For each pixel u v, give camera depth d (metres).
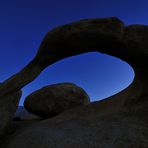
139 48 4.81
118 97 5.61
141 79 5.17
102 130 4.73
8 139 5.49
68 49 5.21
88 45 5.13
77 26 4.93
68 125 5.04
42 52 5.30
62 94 8.13
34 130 5.07
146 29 4.86
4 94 5.51
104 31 4.82
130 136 4.52
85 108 5.72
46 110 8.05
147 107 4.94
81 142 4.54
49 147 4.52
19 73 5.51
